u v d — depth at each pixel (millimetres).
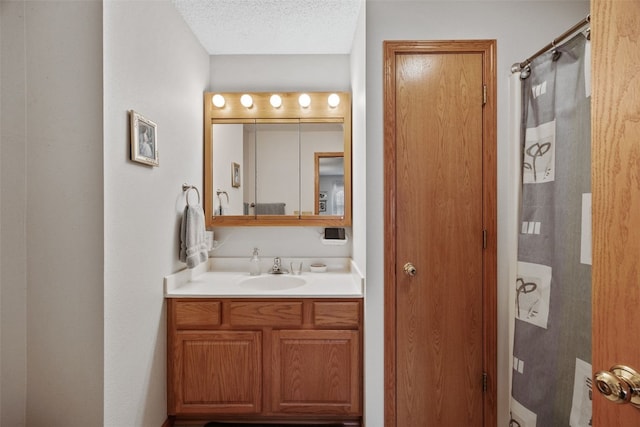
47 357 1296
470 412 1729
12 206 1290
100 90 1276
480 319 1726
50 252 1297
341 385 1809
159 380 1725
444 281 1727
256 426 1893
